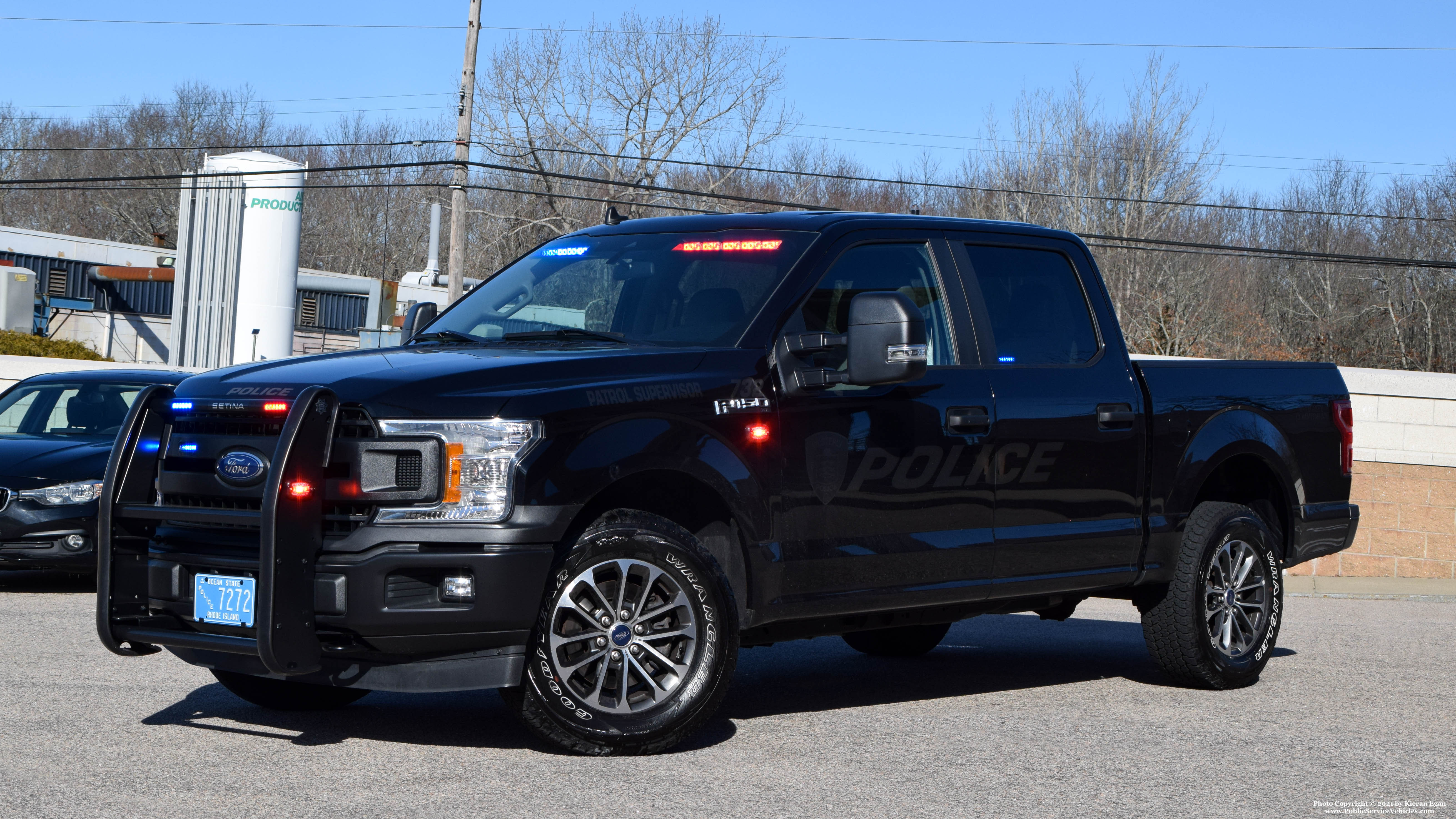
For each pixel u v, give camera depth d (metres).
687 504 5.57
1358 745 5.94
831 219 6.15
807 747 5.54
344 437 4.84
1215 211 55.84
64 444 10.66
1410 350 55.78
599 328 5.93
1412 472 15.57
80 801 4.41
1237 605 7.41
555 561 4.95
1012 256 6.73
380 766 5.00
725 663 5.29
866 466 5.79
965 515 6.15
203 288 35.97
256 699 6.00
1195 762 5.49
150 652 5.31
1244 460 7.62
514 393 4.94
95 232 80.19
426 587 4.80
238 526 4.83
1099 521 6.72
